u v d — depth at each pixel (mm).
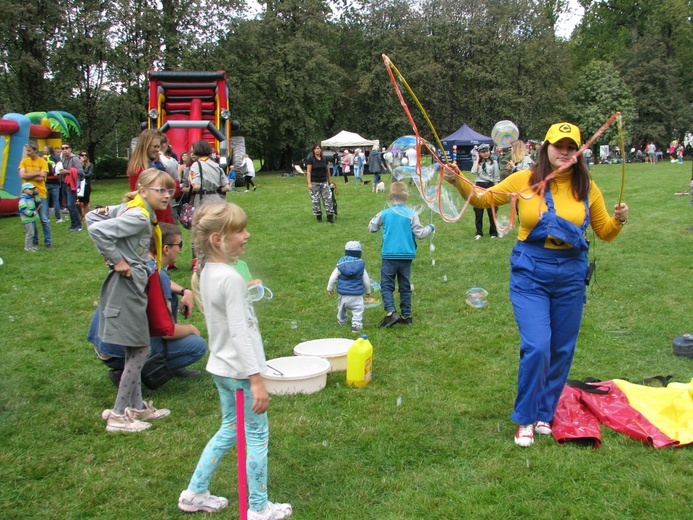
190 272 8055
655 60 45219
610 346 5078
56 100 28688
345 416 3873
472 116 40375
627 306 6180
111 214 3787
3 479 3164
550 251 3453
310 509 2912
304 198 18141
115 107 29453
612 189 18156
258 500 2795
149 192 3764
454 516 2828
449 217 3561
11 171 13625
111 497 3025
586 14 52469
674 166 30422
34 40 27391
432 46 39938
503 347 5133
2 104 27375
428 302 6582
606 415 3666
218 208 2688
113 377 4246
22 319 6102
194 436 3627
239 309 2648
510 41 40125
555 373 3584
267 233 11391
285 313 6270
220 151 18484
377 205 15672
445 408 3979
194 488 2879
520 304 3484
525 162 9375
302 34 35375
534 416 3443
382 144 40188
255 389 2619
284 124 34500
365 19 39875
